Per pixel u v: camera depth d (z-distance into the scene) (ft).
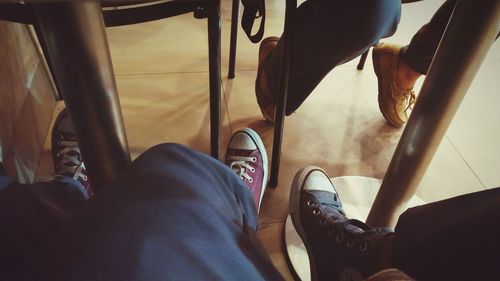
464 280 1.20
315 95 3.89
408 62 3.14
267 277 1.16
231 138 3.14
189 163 1.37
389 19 2.32
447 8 2.68
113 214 0.99
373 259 1.81
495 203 1.21
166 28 4.58
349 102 3.84
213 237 1.06
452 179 3.20
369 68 4.26
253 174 2.84
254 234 1.43
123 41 4.33
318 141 3.44
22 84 2.89
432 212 1.47
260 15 2.03
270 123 3.54
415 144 1.89
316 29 2.39
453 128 3.60
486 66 4.25
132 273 0.82
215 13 1.88
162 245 0.92
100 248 0.87
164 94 3.75
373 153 3.38
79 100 1.43
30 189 1.66
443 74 1.58
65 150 2.84
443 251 1.30
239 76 4.01
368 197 3.03
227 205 1.35
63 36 1.21
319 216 2.46
